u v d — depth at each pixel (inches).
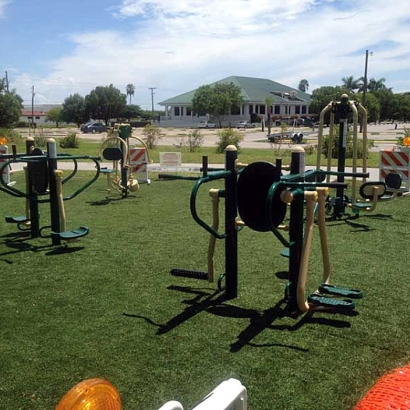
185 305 168.1
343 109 316.8
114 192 438.6
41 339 142.2
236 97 2854.3
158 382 118.3
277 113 3304.6
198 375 121.3
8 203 377.4
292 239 158.9
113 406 50.3
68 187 467.8
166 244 251.6
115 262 219.8
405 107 3361.2
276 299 172.7
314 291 177.9
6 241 258.2
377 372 122.0
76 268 210.8
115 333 145.9
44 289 184.5
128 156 442.9
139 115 3853.3
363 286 185.8
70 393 48.4
